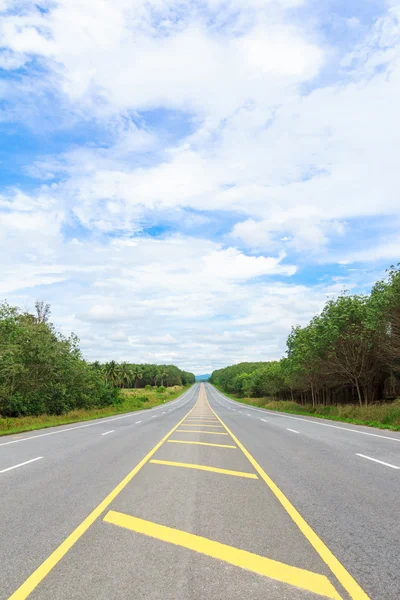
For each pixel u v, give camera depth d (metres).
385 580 3.87
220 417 31.62
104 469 9.58
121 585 3.79
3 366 27.12
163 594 3.62
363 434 17.06
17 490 7.55
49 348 32.44
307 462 10.35
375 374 36.38
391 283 27.16
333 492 7.21
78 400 39.34
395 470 9.12
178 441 15.25
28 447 14.01
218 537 5.02
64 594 3.63
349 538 4.96
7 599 3.56
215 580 3.88
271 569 4.12
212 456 11.49
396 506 6.30
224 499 6.79
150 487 7.68
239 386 111.62
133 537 5.04
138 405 55.66
